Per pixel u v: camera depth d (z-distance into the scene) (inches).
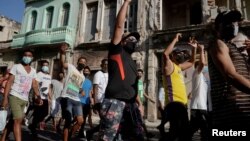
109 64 120.5
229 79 74.4
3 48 765.3
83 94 232.2
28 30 749.3
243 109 75.7
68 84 202.1
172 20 628.4
